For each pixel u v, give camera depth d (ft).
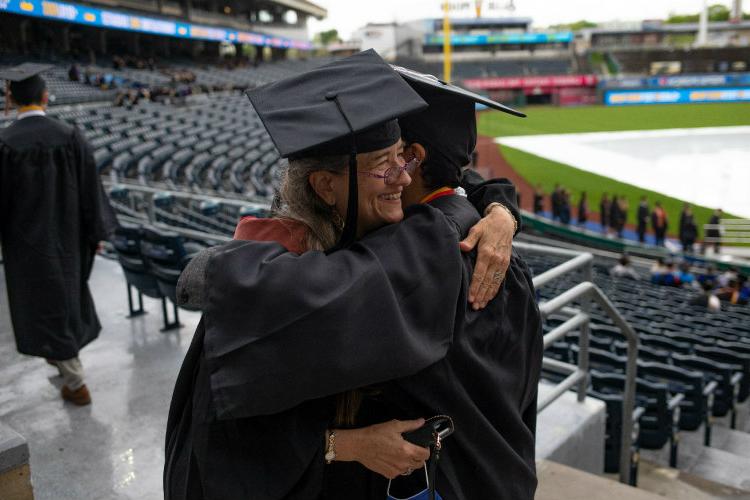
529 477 4.10
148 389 12.92
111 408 12.19
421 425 3.71
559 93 217.36
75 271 11.39
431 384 3.70
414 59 123.34
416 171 4.46
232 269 3.49
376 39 164.66
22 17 129.08
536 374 4.48
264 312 3.35
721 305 44.11
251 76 181.57
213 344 3.43
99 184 11.57
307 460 3.67
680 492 15.62
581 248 67.00
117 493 9.68
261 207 20.01
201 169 62.80
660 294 43.45
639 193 83.56
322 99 3.82
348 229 3.85
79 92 101.96
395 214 4.00
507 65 249.96
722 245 65.77
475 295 3.94
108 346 15.02
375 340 3.36
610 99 205.36
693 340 27.63
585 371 12.07
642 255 64.49
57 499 9.53
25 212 10.90
